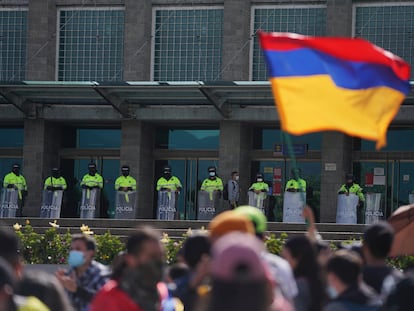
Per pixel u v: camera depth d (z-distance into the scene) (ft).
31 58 263.29
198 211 245.24
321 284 65.36
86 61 266.57
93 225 201.98
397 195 255.50
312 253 65.92
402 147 256.73
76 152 271.08
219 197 240.53
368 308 61.16
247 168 260.42
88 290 75.87
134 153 257.14
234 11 256.32
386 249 70.08
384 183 256.11
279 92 76.59
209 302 37.86
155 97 246.88
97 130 272.31
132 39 260.42
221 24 261.03
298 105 76.33
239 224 56.08
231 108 252.21
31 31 263.70
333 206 247.29
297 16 257.96
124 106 253.03
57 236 163.12
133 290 58.90
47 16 263.90
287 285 62.18
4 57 269.03
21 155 273.13
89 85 234.99
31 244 161.68
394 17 252.83
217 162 265.75
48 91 245.65
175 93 242.17
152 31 263.90
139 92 242.37
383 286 66.80
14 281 46.42
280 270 62.23
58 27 267.80
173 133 268.00
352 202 234.38
